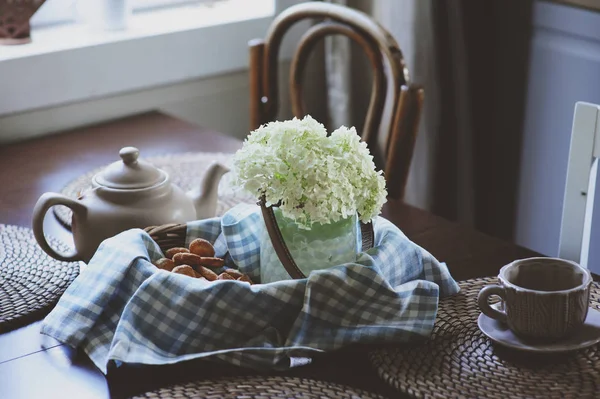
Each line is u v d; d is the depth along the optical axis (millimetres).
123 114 2209
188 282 1291
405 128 1757
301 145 1283
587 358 1263
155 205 1457
